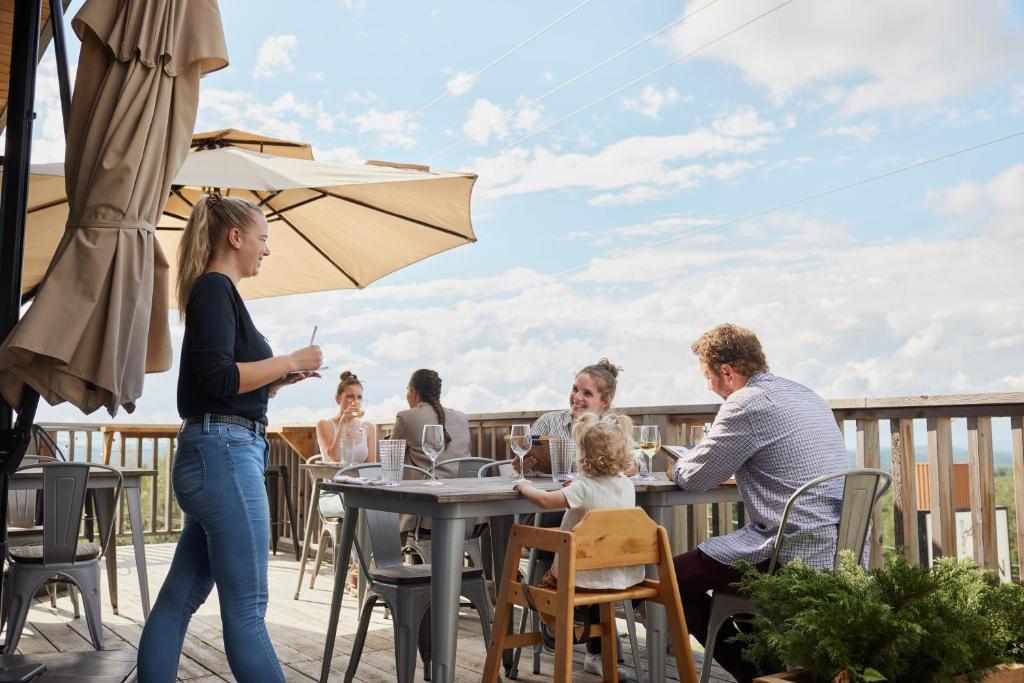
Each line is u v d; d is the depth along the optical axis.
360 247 4.68
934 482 3.28
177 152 2.43
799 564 1.99
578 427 2.82
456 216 4.31
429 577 2.94
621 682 3.38
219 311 2.21
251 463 2.25
